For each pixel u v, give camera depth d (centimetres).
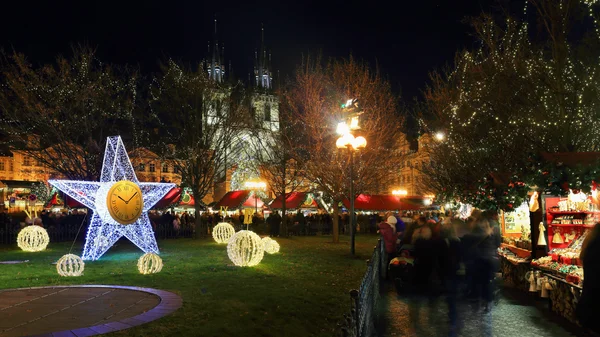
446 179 2822
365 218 3744
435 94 2855
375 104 2803
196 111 3300
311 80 2869
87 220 2814
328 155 2733
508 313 1027
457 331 891
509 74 1792
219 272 1390
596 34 1465
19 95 2705
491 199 1303
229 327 785
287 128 3231
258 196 4159
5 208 5925
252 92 3891
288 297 1044
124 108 3036
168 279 1245
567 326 917
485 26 1864
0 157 7300
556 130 1659
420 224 1394
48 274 1343
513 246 1447
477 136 2341
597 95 1509
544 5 1600
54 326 758
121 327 746
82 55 2834
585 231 1126
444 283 1372
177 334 727
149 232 1903
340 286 1244
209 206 4284
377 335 869
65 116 2856
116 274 1341
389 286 1400
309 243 2631
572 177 1020
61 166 3203
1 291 1052
